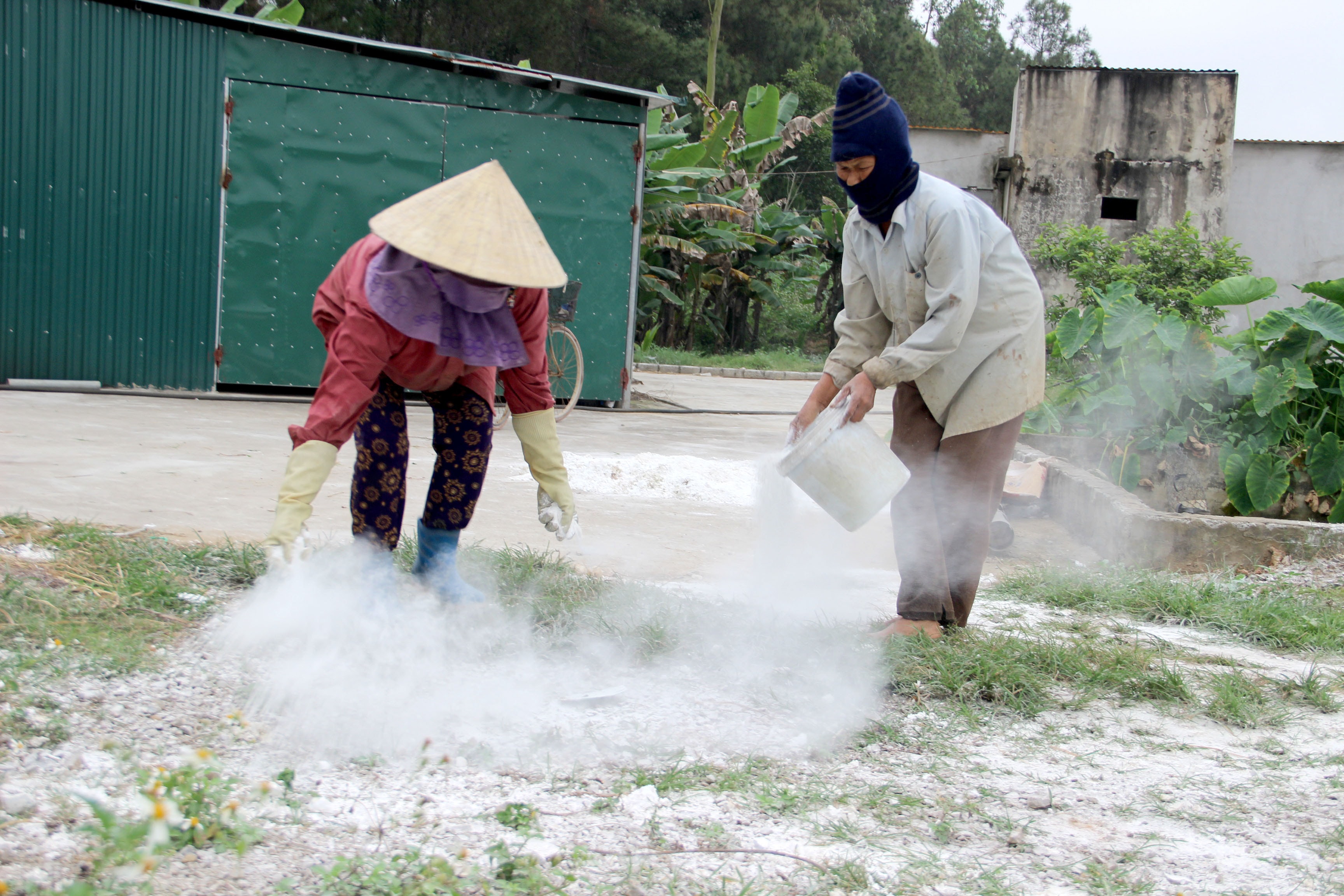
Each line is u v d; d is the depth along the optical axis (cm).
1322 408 717
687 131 3306
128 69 916
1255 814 238
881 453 334
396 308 274
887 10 4697
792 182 3356
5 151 891
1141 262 1911
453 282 275
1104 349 748
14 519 382
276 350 980
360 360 282
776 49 3669
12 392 881
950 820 226
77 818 193
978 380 347
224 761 226
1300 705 325
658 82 3303
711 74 2620
